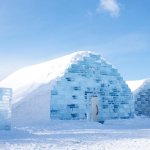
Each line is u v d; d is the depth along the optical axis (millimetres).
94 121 24750
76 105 23734
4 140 11781
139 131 16844
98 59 26281
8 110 16453
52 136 13531
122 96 27109
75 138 12578
